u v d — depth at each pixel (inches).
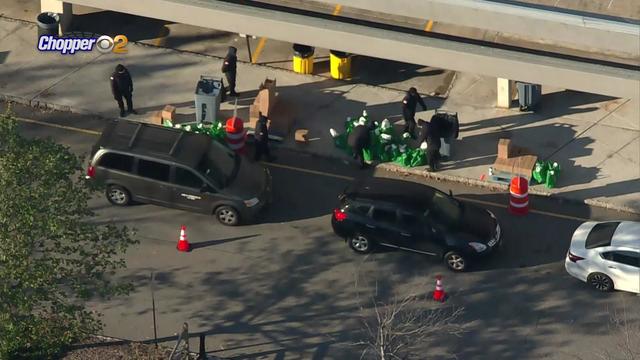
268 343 3885.3
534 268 4158.5
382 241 4156.0
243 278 4116.6
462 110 4854.8
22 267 3341.5
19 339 3501.5
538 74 4074.8
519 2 3887.8
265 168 4416.8
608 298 4033.0
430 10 3924.7
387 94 4943.4
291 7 4611.2
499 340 3900.1
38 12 5374.0
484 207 4421.8
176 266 4156.0
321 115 4822.8
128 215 4345.5
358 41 4229.8
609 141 4690.0
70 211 3609.7
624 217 4372.5
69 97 4896.7
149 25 5300.2
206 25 4424.2
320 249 4234.7
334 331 3927.2
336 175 4564.5
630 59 4653.1
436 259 4185.5
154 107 4869.6
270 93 4736.7
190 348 3848.4
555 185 4483.3
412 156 4571.9
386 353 3656.5
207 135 4407.0
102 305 3993.6
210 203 4274.1
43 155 3420.3
